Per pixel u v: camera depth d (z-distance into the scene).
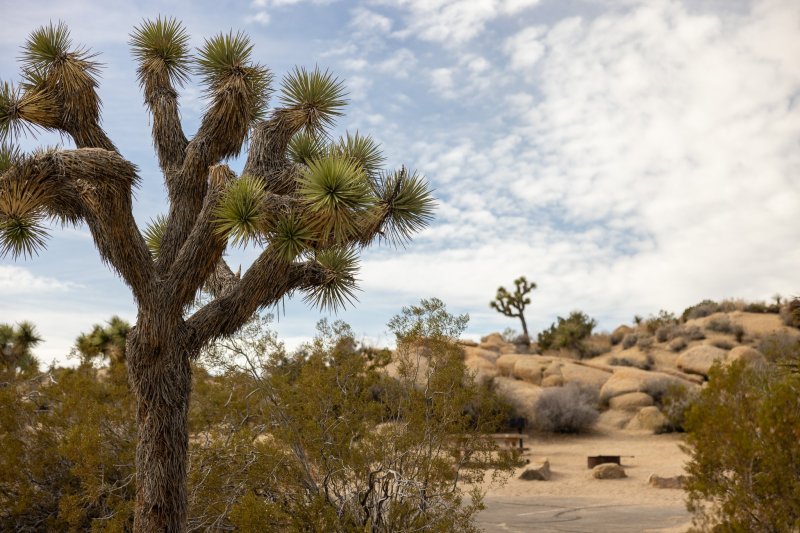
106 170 5.41
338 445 7.61
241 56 6.86
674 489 15.58
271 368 8.72
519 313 46.66
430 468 7.34
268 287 6.43
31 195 5.19
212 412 9.07
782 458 7.36
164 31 7.35
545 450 22.89
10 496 8.85
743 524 7.46
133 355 6.15
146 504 6.13
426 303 8.20
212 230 6.07
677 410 24.89
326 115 6.82
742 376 8.17
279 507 7.12
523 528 10.90
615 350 40.22
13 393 8.91
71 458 7.99
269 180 6.27
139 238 5.93
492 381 26.77
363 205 5.48
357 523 7.27
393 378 8.41
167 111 7.00
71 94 6.41
